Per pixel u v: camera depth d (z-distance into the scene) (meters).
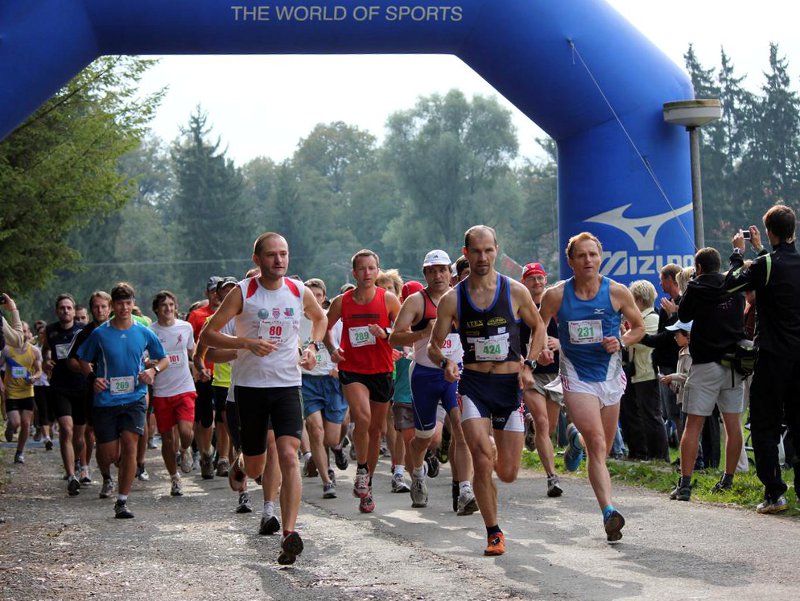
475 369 8.02
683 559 7.58
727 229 67.00
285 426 8.09
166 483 14.25
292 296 8.34
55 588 7.38
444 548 8.40
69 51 13.72
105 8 13.77
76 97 24.53
